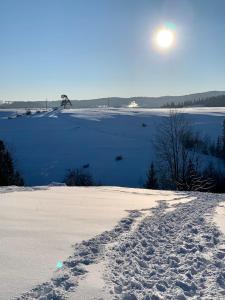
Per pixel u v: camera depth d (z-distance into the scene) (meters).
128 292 5.30
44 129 90.62
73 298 5.11
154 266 6.56
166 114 109.19
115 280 5.80
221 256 7.15
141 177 52.62
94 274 6.03
